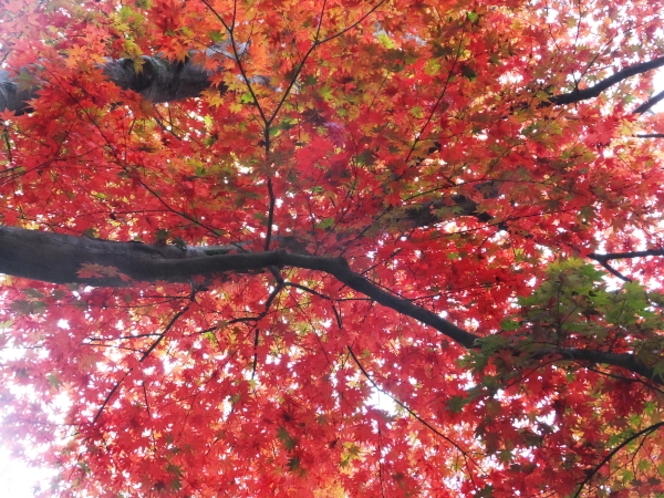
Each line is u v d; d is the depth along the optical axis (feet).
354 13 9.72
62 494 13.64
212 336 15.05
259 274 13.66
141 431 12.94
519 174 10.79
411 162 10.87
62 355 12.46
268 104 10.18
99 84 9.40
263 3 8.85
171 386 13.52
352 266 13.01
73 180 11.28
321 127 10.41
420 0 9.28
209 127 12.80
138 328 15.16
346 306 14.47
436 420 14.05
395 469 12.67
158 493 12.52
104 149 10.50
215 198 11.25
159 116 12.80
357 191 10.96
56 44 11.78
